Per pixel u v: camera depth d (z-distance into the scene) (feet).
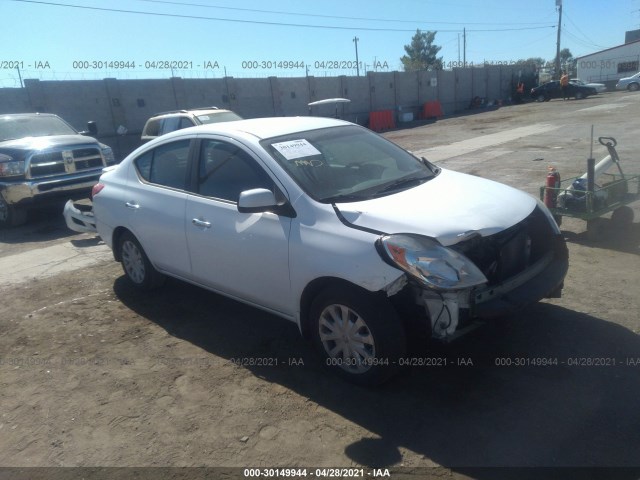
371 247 10.59
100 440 10.67
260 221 12.57
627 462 9.03
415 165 14.83
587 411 10.37
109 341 14.85
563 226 21.91
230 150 13.83
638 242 19.38
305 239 11.61
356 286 10.93
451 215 11.16
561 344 12.76
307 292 11.97
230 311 16.26
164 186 15.69
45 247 25.38
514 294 11.12
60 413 11.68
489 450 9.55
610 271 16.84
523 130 61.98
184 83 75.87
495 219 11.36
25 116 33.58
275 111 89.20
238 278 13.52
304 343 13.96
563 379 11.43
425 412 10.74
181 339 14.66
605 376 11.41
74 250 24.34
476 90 135.23
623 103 88.28
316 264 11.32
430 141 61.46
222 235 13.47
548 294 11.80
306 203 11.93
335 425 10.57
